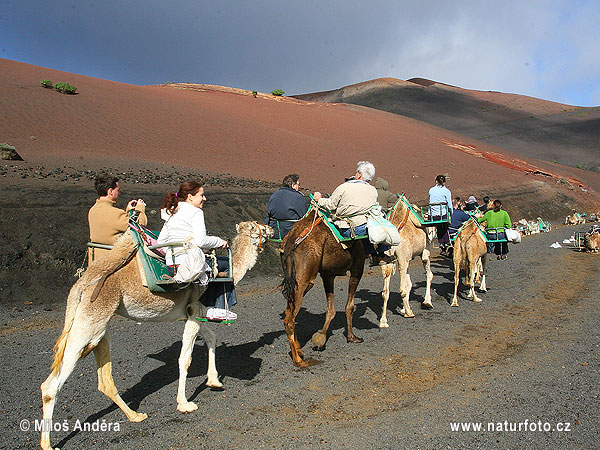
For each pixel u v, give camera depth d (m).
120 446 5.01
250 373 7.13
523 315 10.63
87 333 5.01
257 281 14.81
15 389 6.45
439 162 50.78
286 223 8.98
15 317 10.12
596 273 15.92
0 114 30.81
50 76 47.50
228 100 65.94
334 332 9.38
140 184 19.38
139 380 6.82
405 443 5.06
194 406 5.86
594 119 127.38
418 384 6.72
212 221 18.09
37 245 12.95
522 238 29.11
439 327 9.71
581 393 6.29
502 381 6.77
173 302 5.84
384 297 9.71
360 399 6.21
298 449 4.95
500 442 5.07
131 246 5.54
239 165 31.61
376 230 8.05
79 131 31.11
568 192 53.44
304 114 64.94
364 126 64.81
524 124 124.88
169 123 39.97
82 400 6.15
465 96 158.88
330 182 31.86
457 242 11.98
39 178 17.05
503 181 48.62
